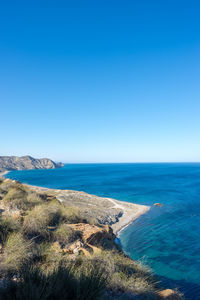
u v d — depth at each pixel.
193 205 49.59
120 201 51.66
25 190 21.25
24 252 6.40
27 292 3.67
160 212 42.78
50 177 145.88
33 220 9.23
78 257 7.29
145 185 91.19
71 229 9.86
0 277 5.04
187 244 25.30
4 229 7.77
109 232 13.22
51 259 6.78
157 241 26.31
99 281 4.62
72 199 44.03
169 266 19.42
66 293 4.01
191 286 15.82
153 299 5.47
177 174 163.88
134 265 8.31
